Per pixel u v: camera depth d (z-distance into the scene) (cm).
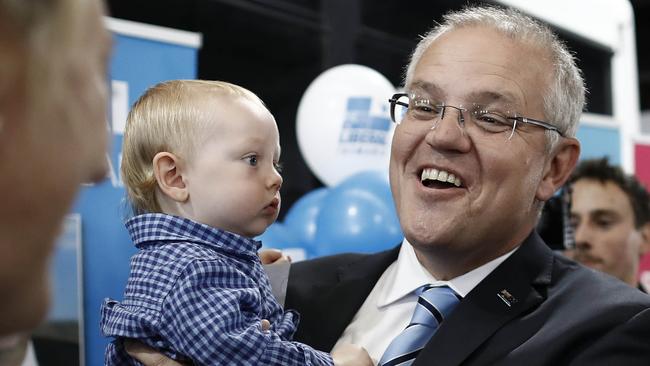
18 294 48
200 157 141
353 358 142
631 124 666
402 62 637
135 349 133
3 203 46
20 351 60
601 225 303
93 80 50
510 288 150
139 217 140
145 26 236
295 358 131
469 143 147
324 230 292
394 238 290
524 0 561
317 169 363
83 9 49
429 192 150
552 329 140
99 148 51
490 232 150
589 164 314
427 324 148
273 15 556
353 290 170
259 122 145
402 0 618
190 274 129
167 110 144
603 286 148
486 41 152
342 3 587
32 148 46
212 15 548
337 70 366
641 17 766
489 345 141
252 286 137
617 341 134
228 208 141
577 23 620
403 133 155
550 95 154
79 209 218
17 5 45
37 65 46
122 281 226
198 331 125
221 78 625
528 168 151
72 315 212
